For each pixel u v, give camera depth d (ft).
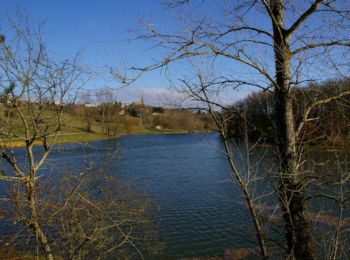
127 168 135.95
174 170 131.34
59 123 27.12
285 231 19.21
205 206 78.69
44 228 34.63
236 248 54.60
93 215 30.81
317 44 18.21
